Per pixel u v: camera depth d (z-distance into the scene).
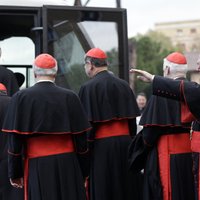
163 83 8.17
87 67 10.51
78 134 8.89
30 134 8.70
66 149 8.88
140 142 9.88
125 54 11.47
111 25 11.45
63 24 11.09
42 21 10.95
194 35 164.88
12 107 8.71
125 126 10.54
